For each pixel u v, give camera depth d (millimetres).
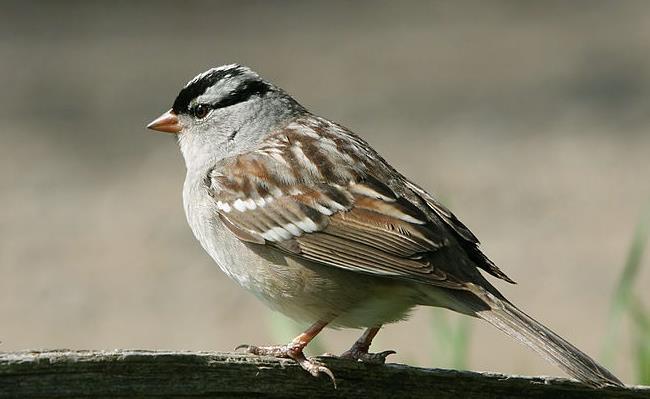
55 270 14266
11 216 15883
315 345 7707
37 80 21594
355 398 5875
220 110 8062
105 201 16453
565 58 22297
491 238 14906
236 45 23953
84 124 19391
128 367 5316
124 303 13398
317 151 7461
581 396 5977
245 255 7355
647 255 14250
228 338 12297
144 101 20344
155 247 14977
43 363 5188
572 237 14805
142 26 25344
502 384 5906
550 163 17375
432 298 6758
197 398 5461
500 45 23562
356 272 6949
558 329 12117
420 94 20734
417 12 26750
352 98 20609
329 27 25484
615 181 16594
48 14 25969
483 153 17844
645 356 7836
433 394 5906
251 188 7410
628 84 20562
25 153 18188
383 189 7195
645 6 25812
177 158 18109
